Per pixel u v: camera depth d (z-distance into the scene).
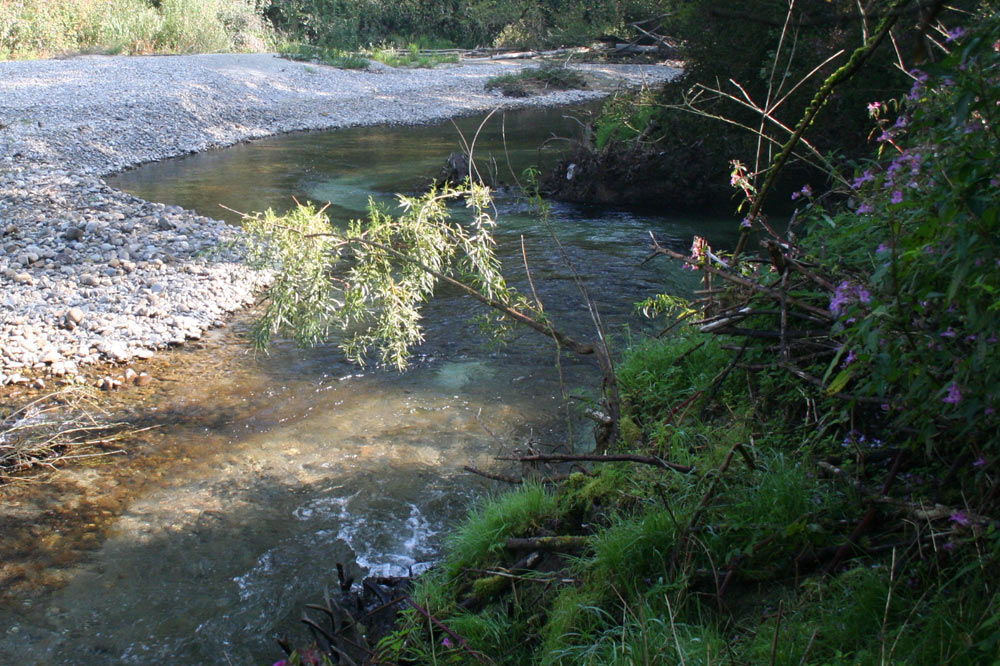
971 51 2.41
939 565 2.93
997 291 2.44
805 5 8.26
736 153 12.66
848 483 3.38
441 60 33.00
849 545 3.20
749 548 3.24
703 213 12.53
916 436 3.28
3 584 4.42
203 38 29.92
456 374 6.95
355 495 5.20
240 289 9.01
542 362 7.12
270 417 6.27
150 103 20.38
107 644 3.99
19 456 5.60
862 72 10.60
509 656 3.51
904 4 1.94
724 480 3.68
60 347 7.38
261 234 5.39
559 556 3.91
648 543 3.55
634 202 13.14
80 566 4.57
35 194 12.30
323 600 4.24
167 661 3.89
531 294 8.70
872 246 3.85
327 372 7.06
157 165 16.55
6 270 9.07
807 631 2.88
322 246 5.36
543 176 14.60
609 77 29.36
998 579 2.72
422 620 3.75
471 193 5.51
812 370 4.01
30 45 26.25
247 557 4.63
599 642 3.14
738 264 4.87
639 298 8.62
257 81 25.16
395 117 23.33
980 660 2.52
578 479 4.34
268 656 3.91
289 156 17.61
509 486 5.22
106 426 6.12
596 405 5.22
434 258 5.36
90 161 15.99
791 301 4.02
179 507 5.12
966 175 2.50
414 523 4.91
